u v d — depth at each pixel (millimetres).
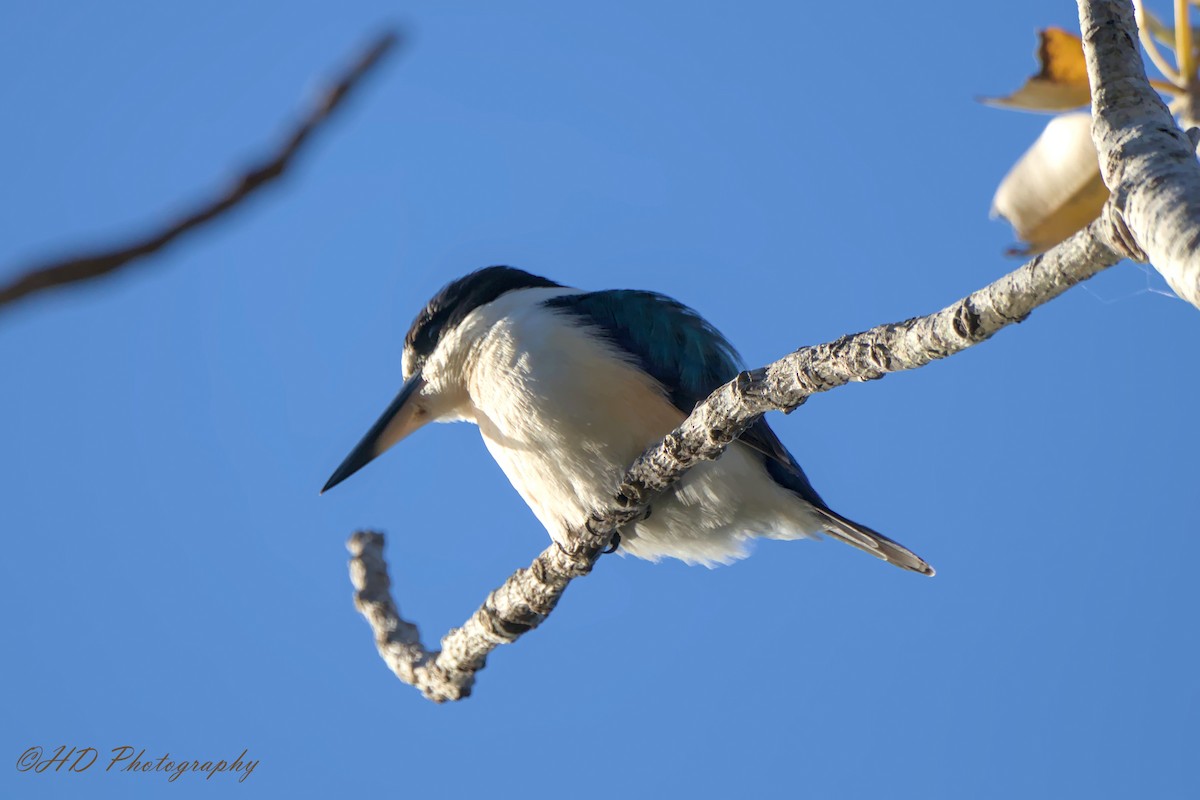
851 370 6848
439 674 10453
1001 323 5695
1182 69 6180
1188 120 6094
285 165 2043
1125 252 4746
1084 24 4879
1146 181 4410
